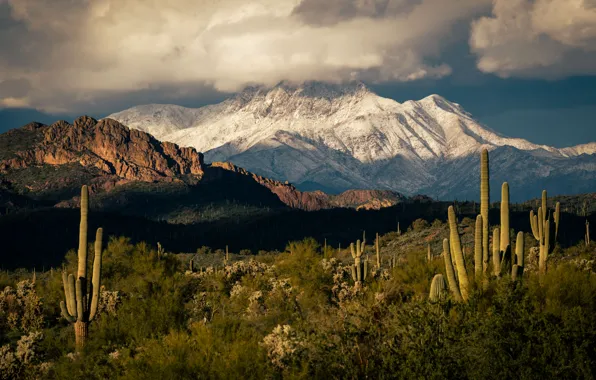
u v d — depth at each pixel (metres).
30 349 22.70
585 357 12.66
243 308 28.23
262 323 23.66
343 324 15.68
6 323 31.73
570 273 17.44
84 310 23.84
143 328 23.41
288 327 17.38
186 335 18.53
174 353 17.19
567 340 13.12
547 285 16.98
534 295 16.38
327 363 14.67
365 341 15.03
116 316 24.56
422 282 21.83
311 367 15.10
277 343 16.92
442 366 12.76
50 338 24.09
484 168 19.16
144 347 18.97
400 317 14.66
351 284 31.48
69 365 20.16
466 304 15.23
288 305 25.75
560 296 16.30
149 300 25.70
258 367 16.25
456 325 14.09
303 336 16.34
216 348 17.58
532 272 20.69
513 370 12.67
